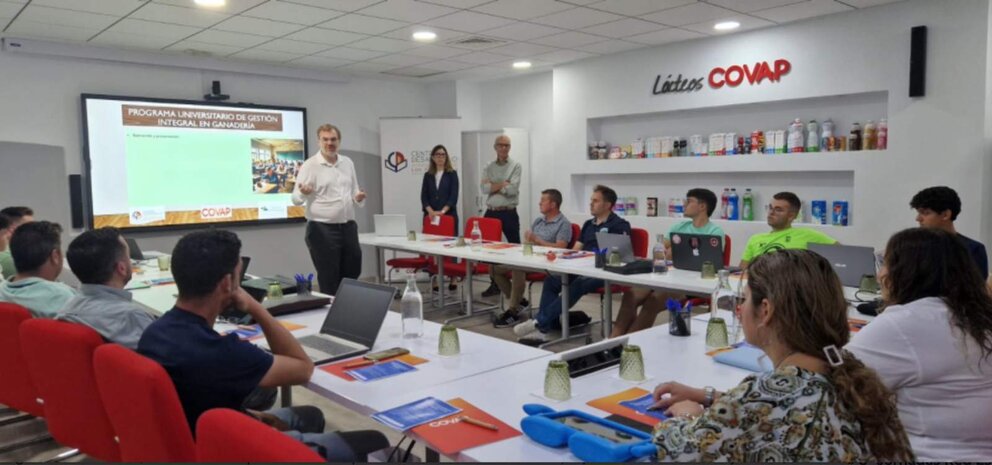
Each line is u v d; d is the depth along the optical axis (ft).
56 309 8.03
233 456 3.34
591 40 19.04
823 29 16.63
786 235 13.03
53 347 6.05
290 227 23.68
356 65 22.75
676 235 12.92
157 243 20.81
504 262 14.97
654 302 13.71
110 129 19.54
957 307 4.92
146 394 4.50
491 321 18.03
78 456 9.29
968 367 4.82
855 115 17.10
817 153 17.19
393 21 16.16
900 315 5.02
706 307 13.96
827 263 4.04
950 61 14.65
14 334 7.41
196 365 5.33
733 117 19.62
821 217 17.78
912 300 5.21
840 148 17.13
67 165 19.08
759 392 3.81
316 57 21.08
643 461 4.01
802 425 3.64
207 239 5.62
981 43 14.17
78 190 19.07
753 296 4.19
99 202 19.48
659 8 15.33
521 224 26.08
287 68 22.75
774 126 18.76
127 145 19.88
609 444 4.12
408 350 7.30
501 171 22.00
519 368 6.64
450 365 6.77
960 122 14.57
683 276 12.21
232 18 15.65
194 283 5.48
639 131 22.08
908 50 15.25
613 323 14.85
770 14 16.22
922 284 5.12
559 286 16.02
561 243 17.43
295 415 6.83
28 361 6.51
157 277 13.02
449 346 7.13
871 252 10.11
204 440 3.55
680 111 20.76
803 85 17.16
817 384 3.74
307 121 23.93
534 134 25.88
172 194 20.85
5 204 18.13
